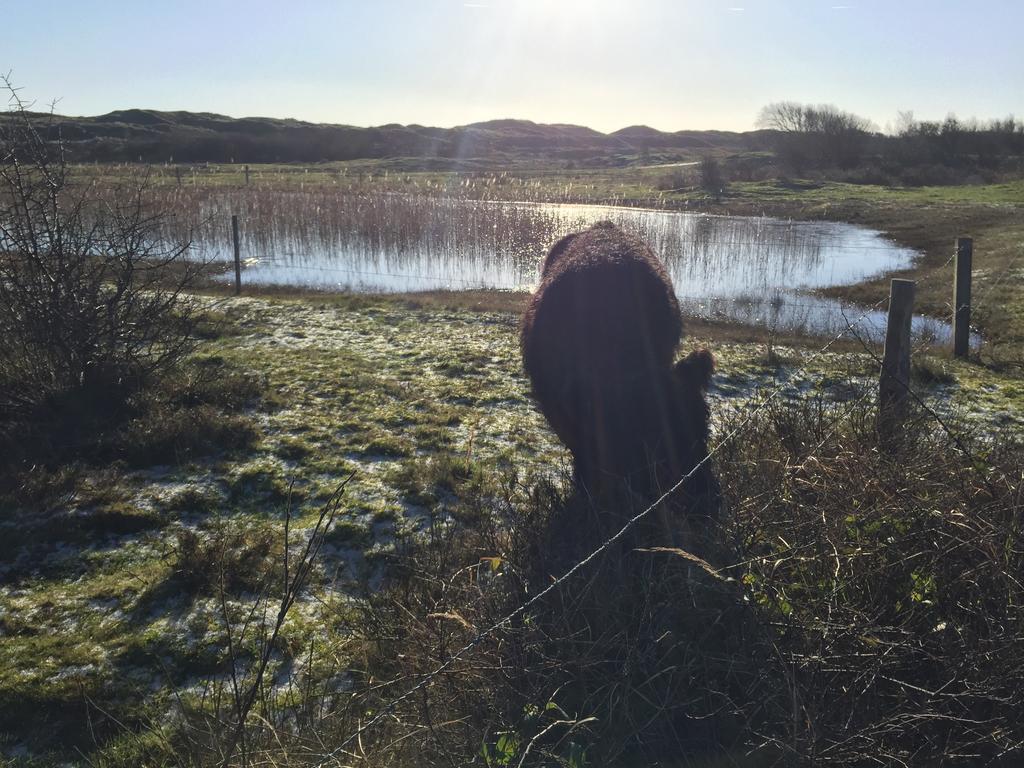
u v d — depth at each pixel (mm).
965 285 9047
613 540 3051
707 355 4152
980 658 2766
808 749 2527
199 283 12773
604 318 4422
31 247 6203
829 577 3117
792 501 3508
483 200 24719
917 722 2680
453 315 10625
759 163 52969
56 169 6441
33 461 5461
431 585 3732
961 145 56938
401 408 6879
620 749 2705
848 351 9219
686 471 3760
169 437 5828
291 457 5832
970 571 2965
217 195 24922
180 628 3895
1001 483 3418
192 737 3100
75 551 4539
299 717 3141
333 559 4539
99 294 6625
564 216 23375
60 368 6273
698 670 2943
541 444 6223
